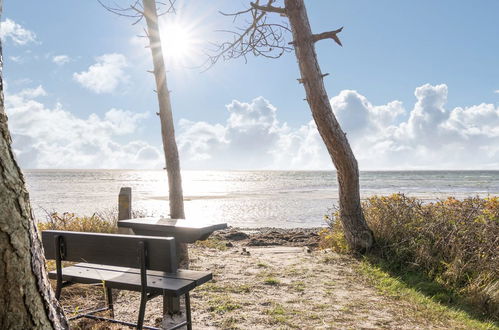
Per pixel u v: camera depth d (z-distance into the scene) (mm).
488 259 6039
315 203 26156
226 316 4484
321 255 7941
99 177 96188
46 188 41250
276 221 18203
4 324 1790
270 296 5336
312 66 7539
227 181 77562
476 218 6953
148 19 7234
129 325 3488
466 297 5434
